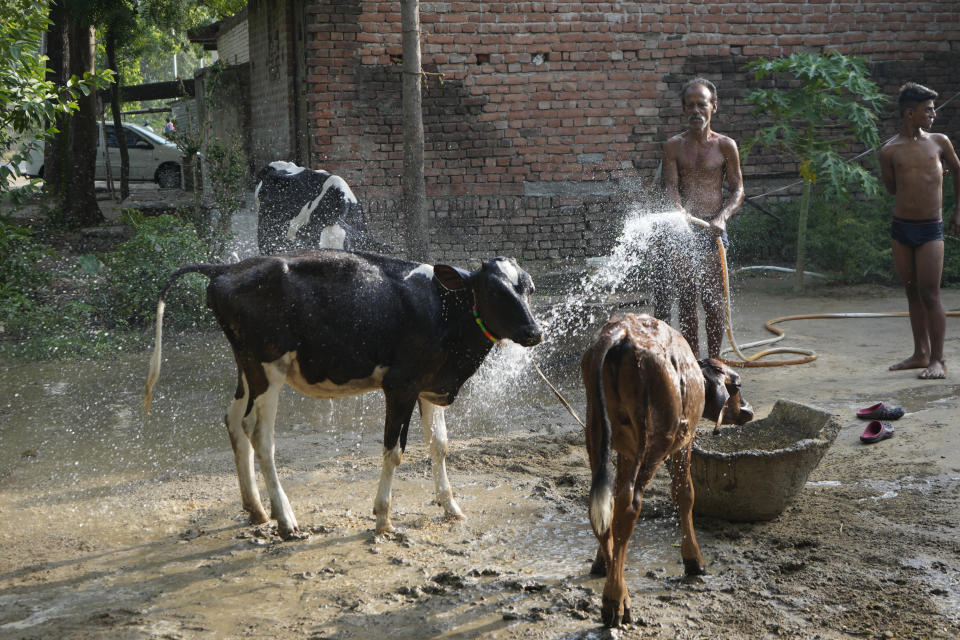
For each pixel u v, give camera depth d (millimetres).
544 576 4797
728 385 5258
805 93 12609
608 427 4113
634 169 14672
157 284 11188
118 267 11305
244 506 5605
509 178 14359
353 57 13578
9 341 10484
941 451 6496
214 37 21844
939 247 8430
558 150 14422
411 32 10648
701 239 8094
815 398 8000
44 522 5629
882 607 4316
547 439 7172
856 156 14734
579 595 4535
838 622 4195
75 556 5133
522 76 14164
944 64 15031
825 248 13820
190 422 7668
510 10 13977
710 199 8188
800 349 9547
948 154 8492
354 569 4914
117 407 8109
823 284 13562
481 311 5414
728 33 14586
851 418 7398
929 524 5285
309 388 5504
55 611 4441
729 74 14688
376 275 5414
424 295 5434
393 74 13734
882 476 6105
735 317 11570
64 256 15266
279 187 10586
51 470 6543
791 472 5258
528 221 14469
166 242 11422
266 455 5398
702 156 8133
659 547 5152
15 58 9891
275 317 5258
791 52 14750
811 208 14148
